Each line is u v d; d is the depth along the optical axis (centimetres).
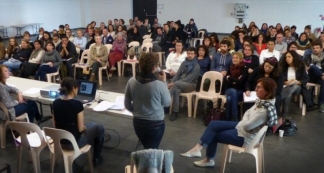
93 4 1636
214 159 330
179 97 468
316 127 416
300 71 450
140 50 726
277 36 646
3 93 327
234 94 405
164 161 179
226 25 1391
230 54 481
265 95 267
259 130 266
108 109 301
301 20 1259
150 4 1507
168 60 536
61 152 262
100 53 633
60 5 1521
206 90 454
